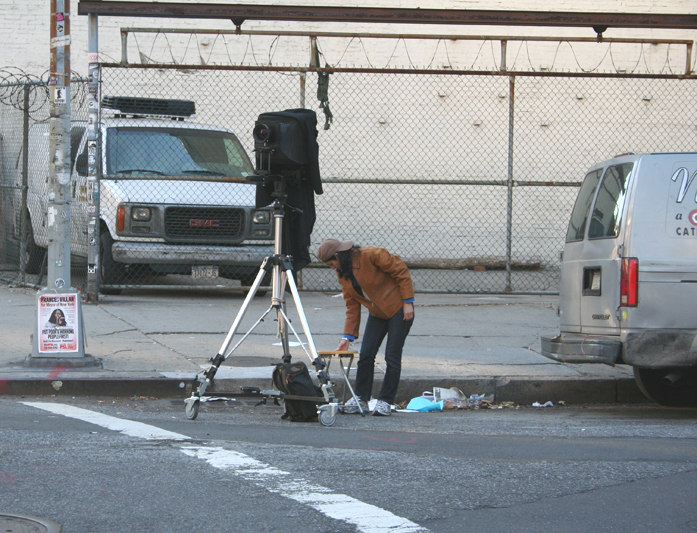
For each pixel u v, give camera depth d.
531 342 15.50
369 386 11.33
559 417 11.34
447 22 18.61
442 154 28.89
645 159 10.84
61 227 12.27
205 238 18.08
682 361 10.55
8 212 23.75
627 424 10.66
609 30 29.48
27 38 27.64
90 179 17.47
